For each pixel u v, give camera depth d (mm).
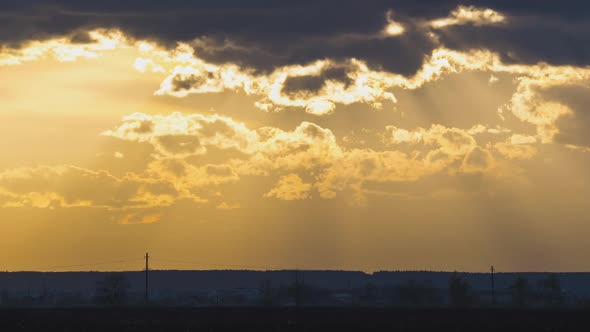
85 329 198000
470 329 199125
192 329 196750
